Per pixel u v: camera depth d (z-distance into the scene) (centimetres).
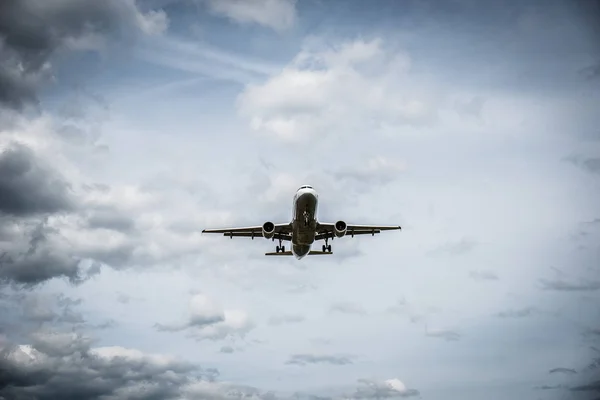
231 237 9769
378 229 9675
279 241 9825
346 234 9800
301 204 8469
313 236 9000
